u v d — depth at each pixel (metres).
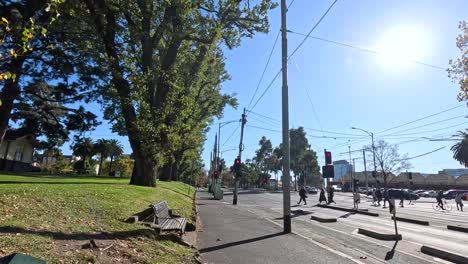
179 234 10.72
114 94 18.81
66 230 7.57
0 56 5.00
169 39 21.14
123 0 18.12
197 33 21.03
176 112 20.23
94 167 83.12
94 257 6.32
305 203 37.81
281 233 14.19
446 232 16.44
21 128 34.56
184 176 100.12
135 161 21.42
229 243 11.45
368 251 10.97
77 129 31.48
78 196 11.02
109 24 18.66
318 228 16.56
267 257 9.49
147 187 20.00
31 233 6.79
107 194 12.70
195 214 18.61
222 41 24.17
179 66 21.52
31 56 21.25
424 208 37.44
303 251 10.50
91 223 8.62
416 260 9.84
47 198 9.91
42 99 28.67
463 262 9.59
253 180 130.12
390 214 27.17
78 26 19.33
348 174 128.00
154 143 19.36
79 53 22.84
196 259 8.03
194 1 18.95
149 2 18.50
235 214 22.08
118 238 7.96
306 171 115.38
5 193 9.58
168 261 7.34
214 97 43.94
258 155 130.50
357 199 31.94
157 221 11.28
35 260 4.69
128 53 19.59
